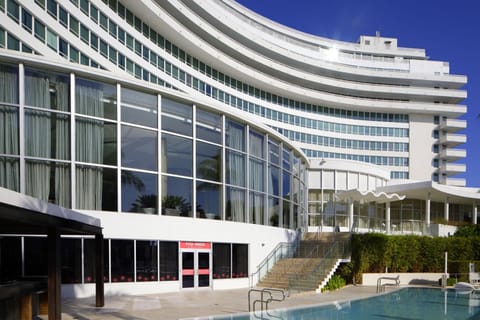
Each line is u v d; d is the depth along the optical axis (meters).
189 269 20.55
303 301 18.09
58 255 11.62
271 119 61.66
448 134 74.94
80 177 18.08
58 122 17.91
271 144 26.62
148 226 19.22
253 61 61.06
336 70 74.50
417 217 45.44
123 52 37.22
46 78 17.88
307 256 26.64
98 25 33.97
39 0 27.19
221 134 22.73
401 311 16.72
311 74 69.12
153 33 42.91
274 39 72.19
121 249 18.56
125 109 19.33
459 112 74.25
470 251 31.14
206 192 21.66
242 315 14.45
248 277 23.09
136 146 19.44
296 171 30.62
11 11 24.75
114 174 18.73
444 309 17.41
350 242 26.66
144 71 40.53
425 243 30.34
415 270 29.97
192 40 46.25
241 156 23.94
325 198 41.78
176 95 20.52
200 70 50.94
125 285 18.48
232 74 55.72
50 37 28.25
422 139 73.81
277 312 15.57
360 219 41.59
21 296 12.18
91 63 32.84
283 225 27.45
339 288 23.80
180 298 17.91
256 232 24.06
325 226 40.59
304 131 65.56
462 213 49.19
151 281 19.27
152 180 19.70
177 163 20.62
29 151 17.25
